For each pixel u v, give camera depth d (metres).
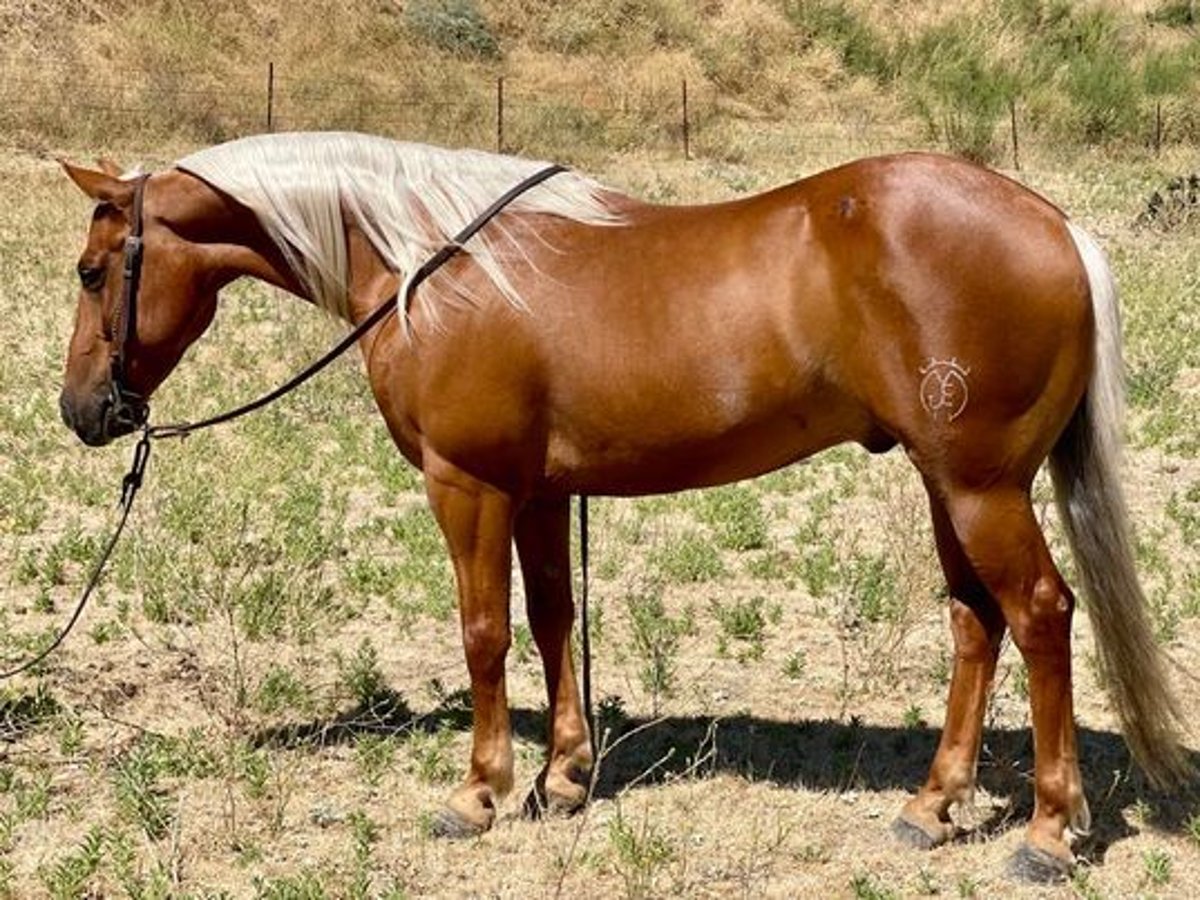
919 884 4.73
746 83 27.84
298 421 10.37
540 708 6.23
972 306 4.38
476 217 4.89
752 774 5.55
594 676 6.49
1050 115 26.92
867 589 7.20
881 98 28.20
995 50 29.09
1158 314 13.36
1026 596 4.56
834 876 4.81
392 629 7.05
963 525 4.56
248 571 7.07
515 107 24.42
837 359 4.55
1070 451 4.64
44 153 19.75
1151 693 4.63
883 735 5.90
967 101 27.64
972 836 5.02
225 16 24.64
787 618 7.16
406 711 6.14
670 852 4.89
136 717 6.02
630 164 23.02
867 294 4.46
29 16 22.91
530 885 4.78
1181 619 7.05
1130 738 4.68
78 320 5.27
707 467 4.79
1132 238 17.50
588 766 5.32
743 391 4.60
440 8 26.53
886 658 6.49
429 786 5.50
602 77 26.61
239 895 4.73
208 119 21.92
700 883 4.75
